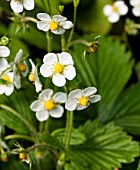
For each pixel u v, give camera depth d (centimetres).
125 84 43
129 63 44
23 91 39
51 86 38
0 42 31
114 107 42
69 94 31
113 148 38
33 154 38
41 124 36
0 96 40
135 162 39
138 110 42
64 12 45
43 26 31
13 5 32
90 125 39
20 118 38
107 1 46
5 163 39
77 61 43
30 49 44
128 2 47
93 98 32
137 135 41
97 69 43
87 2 46
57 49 43
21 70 33
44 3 32
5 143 38
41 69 31
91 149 38
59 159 36
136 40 46
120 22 46
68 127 35
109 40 44
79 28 46
